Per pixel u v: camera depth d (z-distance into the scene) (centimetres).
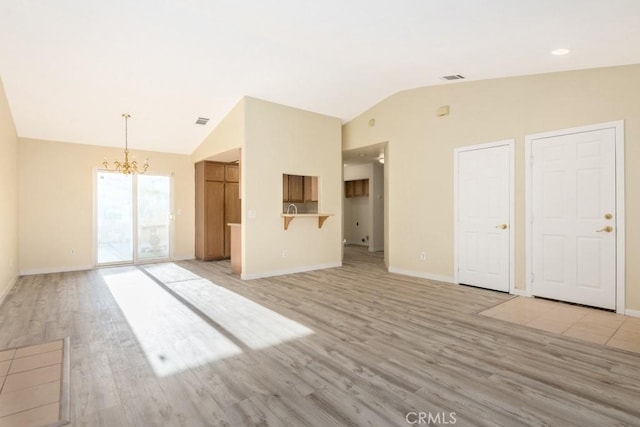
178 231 738
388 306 387
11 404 196
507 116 441
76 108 505
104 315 357
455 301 406
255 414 186
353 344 280
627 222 350
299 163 595
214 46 394
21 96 458
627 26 257
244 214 530
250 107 534
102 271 608
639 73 343
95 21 334
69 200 612
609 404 194
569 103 388
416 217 554
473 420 179
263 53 412
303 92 539
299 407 192
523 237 427
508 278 442
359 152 719
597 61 346
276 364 245
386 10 285
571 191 388
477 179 473
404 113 568
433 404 194
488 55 357
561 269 397
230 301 409
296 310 372
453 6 259
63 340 290
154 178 713
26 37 347
